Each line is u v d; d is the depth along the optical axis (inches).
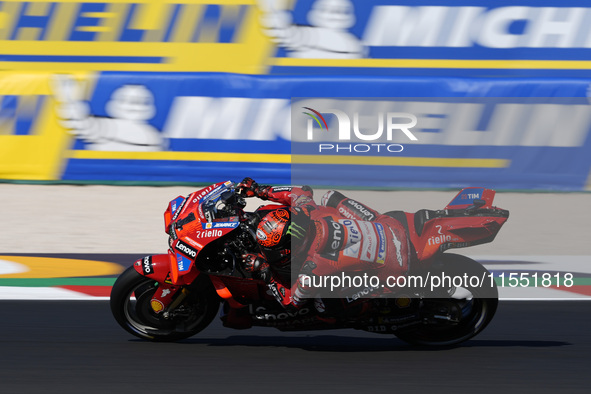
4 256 1053.2
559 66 1673.2
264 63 1690.5
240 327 676.7
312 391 583.8
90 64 1686.8
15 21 1701.5
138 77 1477.6
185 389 587.5
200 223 641.6
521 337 733.3
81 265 1010.7
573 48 1679.4
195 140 1478.8
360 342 718.5
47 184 1470.2
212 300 684.1
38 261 1029.2
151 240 1157.1
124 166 1480.1
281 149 1476.4
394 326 661.3
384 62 1680.6
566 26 1684.3
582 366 650.2
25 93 1473.9
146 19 1704.0
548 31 1684.3
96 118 1476.4
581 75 1670.8
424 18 1688.0
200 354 674.8
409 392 583.2
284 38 1686.8
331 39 1683.1
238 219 648.4
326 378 613.9
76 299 856.3
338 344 711.1
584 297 865.5
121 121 1476.4
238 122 1477.6
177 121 1478.8
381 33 1688.0
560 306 837.2
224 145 1477.6
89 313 804.6
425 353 682.2
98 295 872.3
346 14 1685.5
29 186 1454.2
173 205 681.0
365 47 1683.1
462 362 657.0
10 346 697.0
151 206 1344.7
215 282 655.1
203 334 742.5
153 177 1480.1
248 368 637.3
